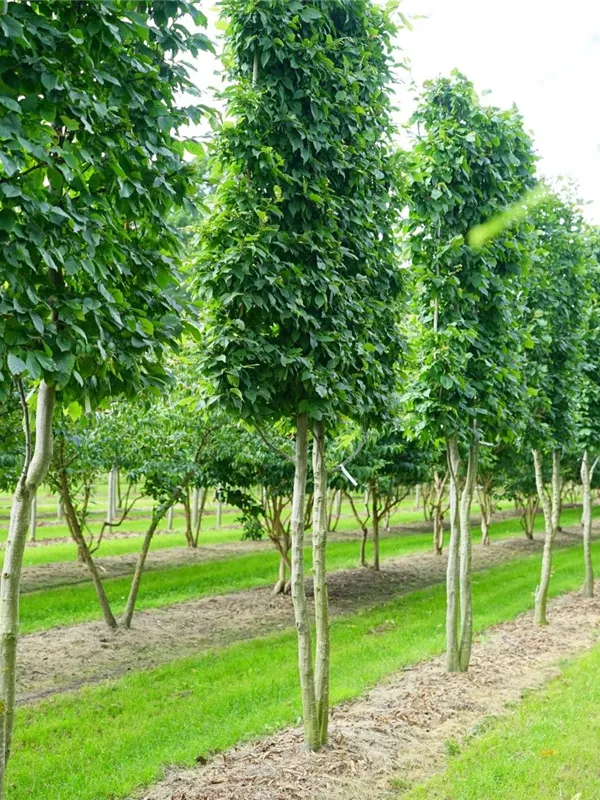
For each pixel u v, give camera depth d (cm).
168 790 427
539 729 512
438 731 527
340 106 456
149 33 313
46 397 305
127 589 1134
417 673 677
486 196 663
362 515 2742
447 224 655
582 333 964
